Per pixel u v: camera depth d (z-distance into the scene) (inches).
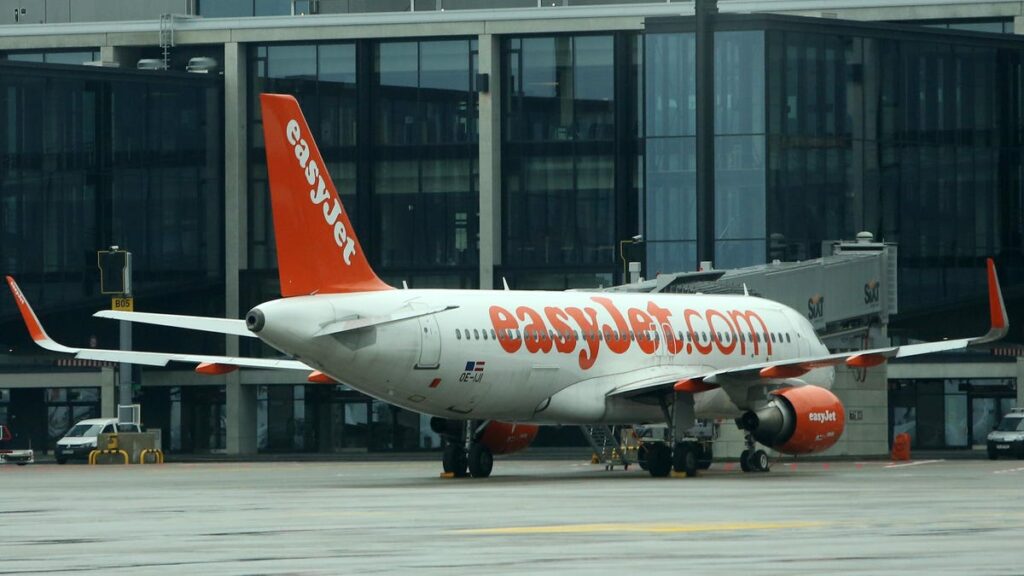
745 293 7411.4
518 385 5969.5
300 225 5472.4
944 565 2456.9
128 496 4793.3
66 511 3998.5
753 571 2377.0
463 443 6309.1
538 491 4943.4
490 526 3319.4
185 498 4633.4
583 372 6200.8
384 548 2795.3
